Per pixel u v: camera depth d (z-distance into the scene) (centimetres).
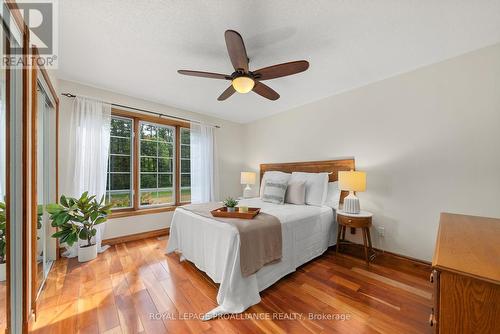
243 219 195
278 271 196
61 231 220
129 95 309
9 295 120
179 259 244
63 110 255
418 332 134
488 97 190
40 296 170
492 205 188
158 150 356
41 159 198
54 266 223
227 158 446
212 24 158
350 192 254
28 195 124
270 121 413
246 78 174
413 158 233
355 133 283
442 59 212
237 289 158
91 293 175
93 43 181
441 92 215
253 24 158
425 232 225
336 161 299
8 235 120
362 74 244
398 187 244
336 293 178
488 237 100
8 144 119
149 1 135
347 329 137
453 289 68
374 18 154
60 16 146
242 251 163
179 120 368
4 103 119
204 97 317
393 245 248
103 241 284
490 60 189
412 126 233
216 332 134
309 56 204
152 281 195
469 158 199
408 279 199
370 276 206
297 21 156
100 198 271
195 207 255
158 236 332
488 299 62
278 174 351
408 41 182
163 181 361
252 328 138
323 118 322
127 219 306
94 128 268
